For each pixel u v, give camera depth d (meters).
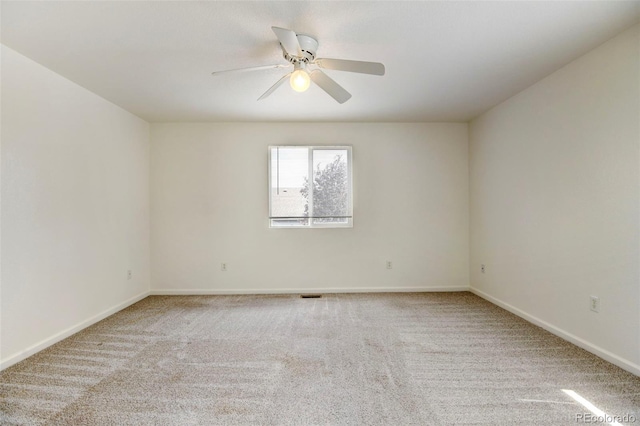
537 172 2.84
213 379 2.01
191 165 4.07
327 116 3.84
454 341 2.55
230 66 2.47
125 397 1.82
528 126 2.95
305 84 2.03
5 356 2.17
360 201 4.12
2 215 2.16
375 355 2.32
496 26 1.94
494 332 2.73
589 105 2.28
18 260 2.26
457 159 4.09
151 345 2.52
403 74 2.64
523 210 3.04
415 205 4.12
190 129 4.07
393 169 4.10
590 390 1.84
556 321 2.64
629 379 1.94
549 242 2.70
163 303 3.68
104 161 3.20
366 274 4.12
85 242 2.93
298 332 2.77
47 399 1.79
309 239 4.11
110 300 3.29
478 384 1.92
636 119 1.95
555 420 1.60
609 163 2.13
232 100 3.24
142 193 3.91
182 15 1.80
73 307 2.77
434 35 2.04
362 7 1.74
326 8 1.75
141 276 3.88
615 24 1.93
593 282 2.27
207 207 4.08
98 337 2.68
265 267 4.11
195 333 2.76
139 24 1.89
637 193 1.95
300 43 1.98
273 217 4.09
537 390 1.85
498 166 3.45
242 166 4.09
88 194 2.96
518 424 1.58
